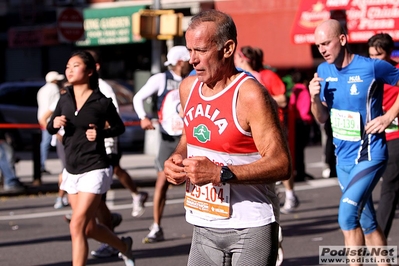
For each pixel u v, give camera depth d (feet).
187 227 47.01
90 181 29.78
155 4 74.79
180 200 59.00
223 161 19.21
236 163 19.15
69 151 30.14
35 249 41.01
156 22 72.02
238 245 19.45
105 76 145.48
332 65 29.35
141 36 71.82
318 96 29.50
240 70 19.47
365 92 28.58
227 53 18.78
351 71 28.76
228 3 124.67
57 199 55.88
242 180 18.19
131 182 46.21
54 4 145.48
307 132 67.21
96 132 29.91
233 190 19.33
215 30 18.56
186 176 19.04
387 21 106.52
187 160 18.15
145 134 92.27
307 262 36.42
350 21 108.58
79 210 29.50
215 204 19.45
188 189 20.15
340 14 68.90
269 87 43.93
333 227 45.80
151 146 91.45
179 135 40.73
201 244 20.07
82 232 29.40
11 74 154.81
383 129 28.09
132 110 95.40
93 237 31.63
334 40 28.58
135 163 83.46
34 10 148.36
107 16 132.36
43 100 66.18
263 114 18.51
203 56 18.62
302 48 118.32
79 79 30.89
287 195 51.37
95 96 30.89
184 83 20.42
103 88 39.01
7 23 152.87
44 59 150.10
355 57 28.86
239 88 18.76
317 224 46.98
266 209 19.43
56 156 94.22
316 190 63.10
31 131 98.84
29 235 45.29
